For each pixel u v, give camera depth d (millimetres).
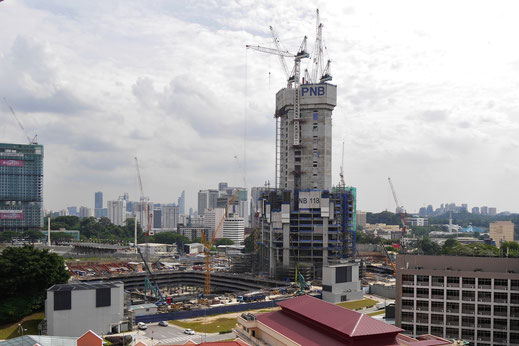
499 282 155500
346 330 114688
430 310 161500
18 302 199750
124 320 192500
